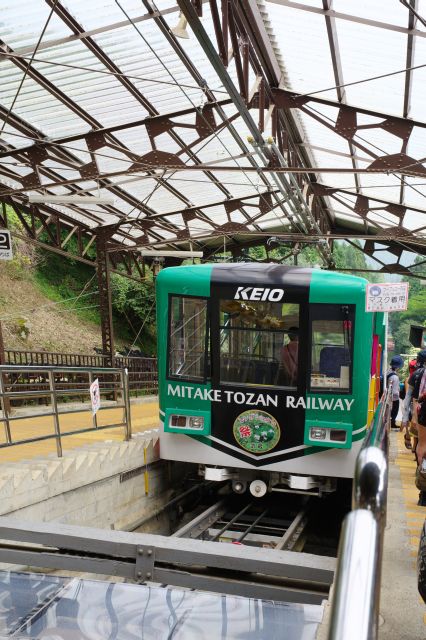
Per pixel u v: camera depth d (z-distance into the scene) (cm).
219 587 362
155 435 1027
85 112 1116
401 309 791
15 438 938
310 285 826
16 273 2845
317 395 827
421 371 913
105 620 312
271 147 1055
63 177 1386
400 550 515
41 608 322
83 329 2933
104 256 1802
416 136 1187
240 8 858
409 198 1622
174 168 1156
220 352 859
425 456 563
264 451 848
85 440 944
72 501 720
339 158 1506
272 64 1042
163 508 986
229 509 1016
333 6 853
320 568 347
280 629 303
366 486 159
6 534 397
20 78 971
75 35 895
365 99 1120
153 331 3509
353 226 2412
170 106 1155
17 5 818
